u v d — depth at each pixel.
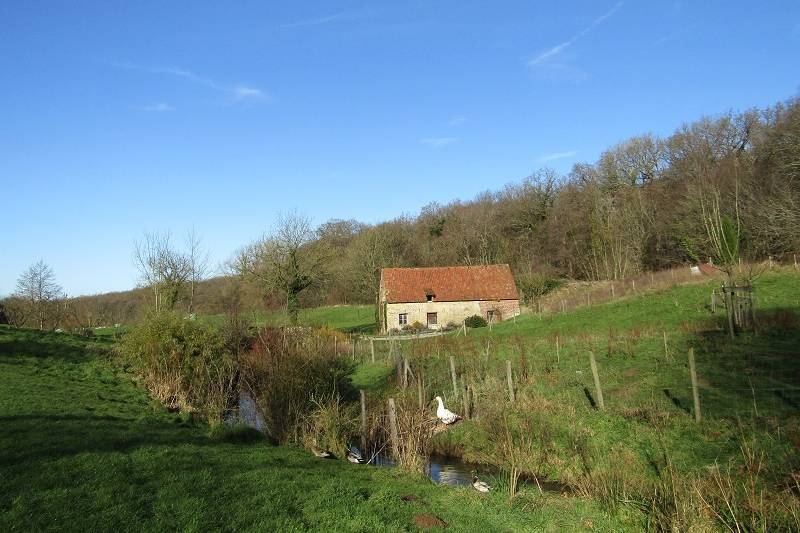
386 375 27.00
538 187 80.06
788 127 44.06
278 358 18.14
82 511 8.16
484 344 31.89
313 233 53.38
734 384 16.98
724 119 60.84
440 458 17.28
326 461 13.73
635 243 60.28
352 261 75.25
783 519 8.99
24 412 14.36
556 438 15.71
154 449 11.81
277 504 9.08
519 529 9.52
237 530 7.96
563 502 11.23
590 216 63.47
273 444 15.41
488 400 19.50
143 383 20.94
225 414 18.67
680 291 35.72
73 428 13.09
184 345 21.12
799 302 27.77
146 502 8.70
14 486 8.95
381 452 15.78
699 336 23.97
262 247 52.03
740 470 11.26
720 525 9.39
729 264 26.05
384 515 9.12
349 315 69.88
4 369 20.28
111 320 50.00
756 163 49.72
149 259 42.59
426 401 20.23
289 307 50.41
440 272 59.12
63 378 20.44
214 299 51.53
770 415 13.88
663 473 11.68
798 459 11.12
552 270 72.12
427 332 50.94
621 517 10.26
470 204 93.50
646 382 18.61
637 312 33.69
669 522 9.46
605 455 14.02
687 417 14.88
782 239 39.91
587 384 19.62
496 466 15.98
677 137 66.38
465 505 10.59
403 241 81.69
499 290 57.50
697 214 47.50
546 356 24.81
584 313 37.25
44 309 42.84
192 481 9.80
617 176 72.44
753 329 23.67
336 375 18.39
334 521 8.62
